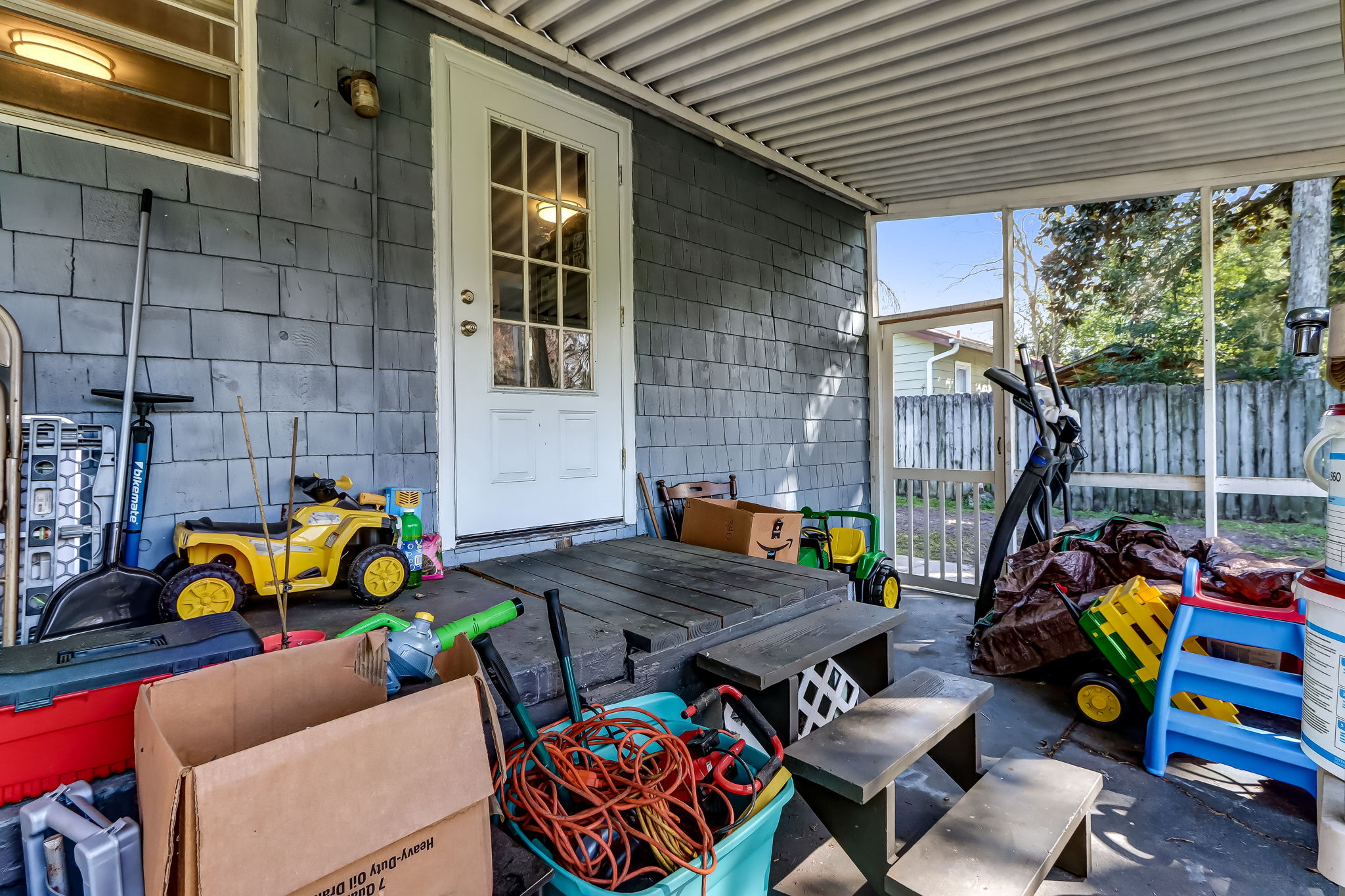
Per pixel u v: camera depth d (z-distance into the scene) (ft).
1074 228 27.61
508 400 10.28
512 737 5.45
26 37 6.59
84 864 2.90
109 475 6.41
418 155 9.20
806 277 15.97
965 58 10.02
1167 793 7.09
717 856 3.92
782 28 9.33
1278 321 23.32
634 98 11.42
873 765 5.10
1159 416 19.22
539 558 10.12
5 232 6.34
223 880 2.52
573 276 11.18
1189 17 8.84
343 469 8.48
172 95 7.38
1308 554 17.11
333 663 3.99
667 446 12.73
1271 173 13.30
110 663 3.93
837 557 13.50
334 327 8.41
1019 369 15.61
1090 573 10.36
